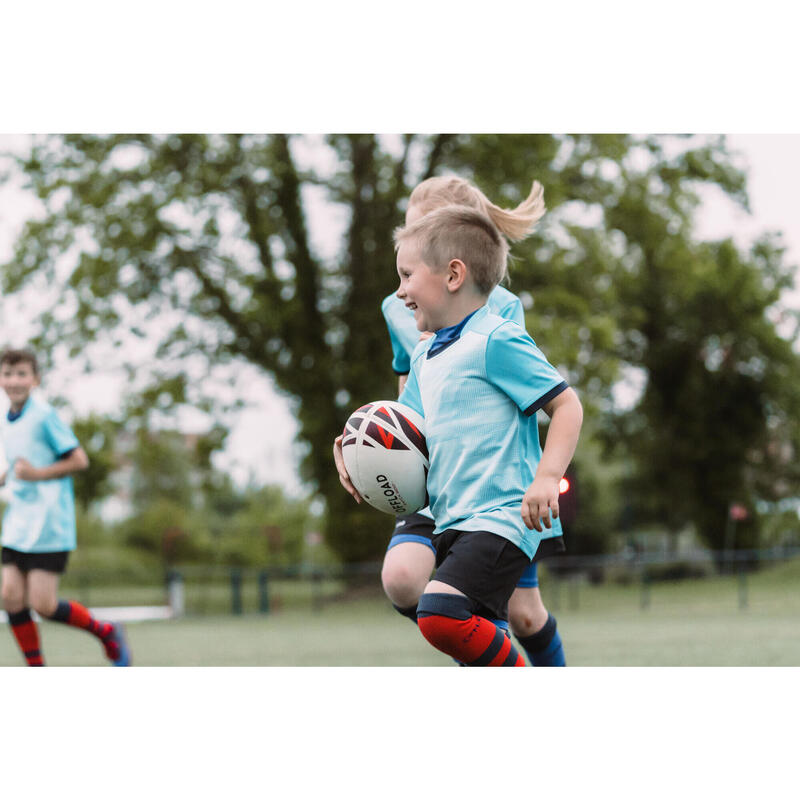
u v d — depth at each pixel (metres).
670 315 50.56
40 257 34.88
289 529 65.94
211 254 36.16
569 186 38.25
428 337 7.30
